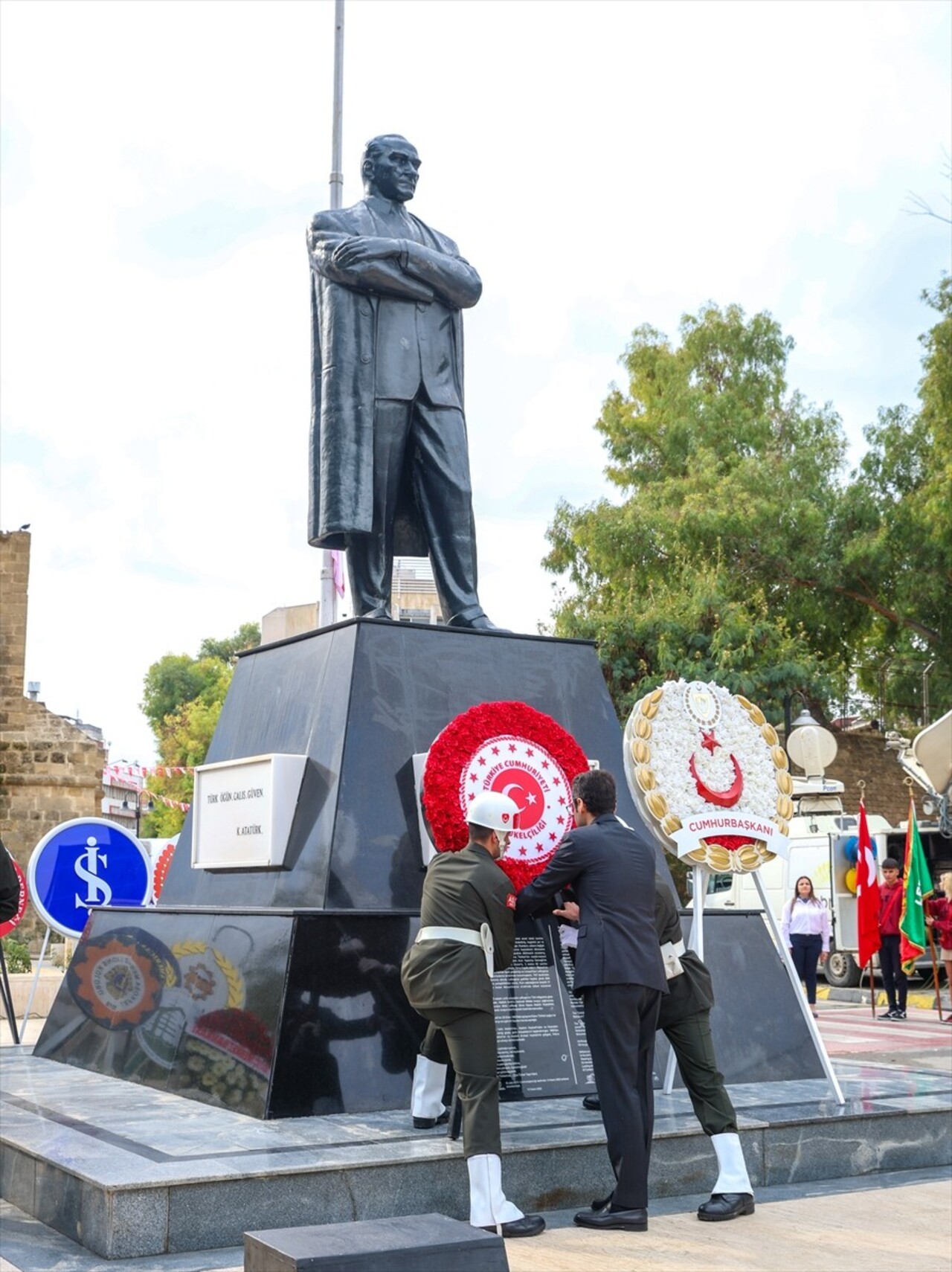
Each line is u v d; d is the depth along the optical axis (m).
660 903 5.75
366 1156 5.32
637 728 7.07
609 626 27.64
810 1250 5.00
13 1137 5.74
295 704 8.09
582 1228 5.32
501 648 8.26
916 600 29.17
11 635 31.53
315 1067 6.26
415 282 8.87
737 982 7.89
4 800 30.97
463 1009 5.23
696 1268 4.73
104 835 10.18
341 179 17.95
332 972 6.42
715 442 34.09
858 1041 12.45
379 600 8.80
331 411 8.72
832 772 28.97
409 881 7.16
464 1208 5.36
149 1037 7.36
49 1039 8.59
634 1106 5.36
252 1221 5.02
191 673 74.25
